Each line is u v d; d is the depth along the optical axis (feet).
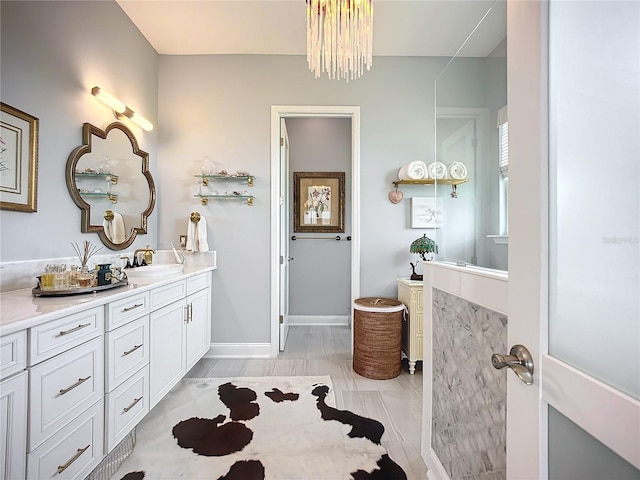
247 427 5.84
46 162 5.52
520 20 2.23
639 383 1.52
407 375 8.28
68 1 6.02
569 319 1.88
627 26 1.67
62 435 3.82
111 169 7.23
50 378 3.66
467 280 3.77
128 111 7.44
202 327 8.56
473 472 3.59
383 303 8.51
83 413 4.17
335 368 8.67
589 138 1.82
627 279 1.60
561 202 1.95
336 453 5.16
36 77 5.33
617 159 1.69
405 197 9.62
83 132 6.39
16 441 3.26
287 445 5.34
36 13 5.33
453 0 7.29
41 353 3.54
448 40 8.80
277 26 8.23
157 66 9.40
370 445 5.38
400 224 9.59
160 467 4.80
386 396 7.11
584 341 1.78
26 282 5.11
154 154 9.26
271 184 9.51
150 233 9.08
